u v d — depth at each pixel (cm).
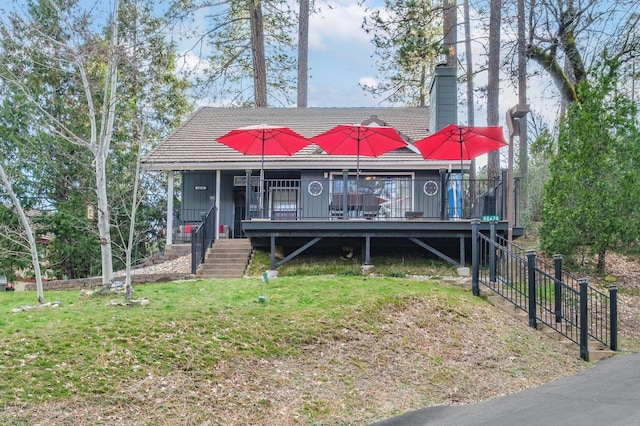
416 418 733
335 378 832
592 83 1589
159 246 2486
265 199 1731
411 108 2480
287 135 1647
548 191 1580
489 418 720
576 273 1554
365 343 946
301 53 2814
